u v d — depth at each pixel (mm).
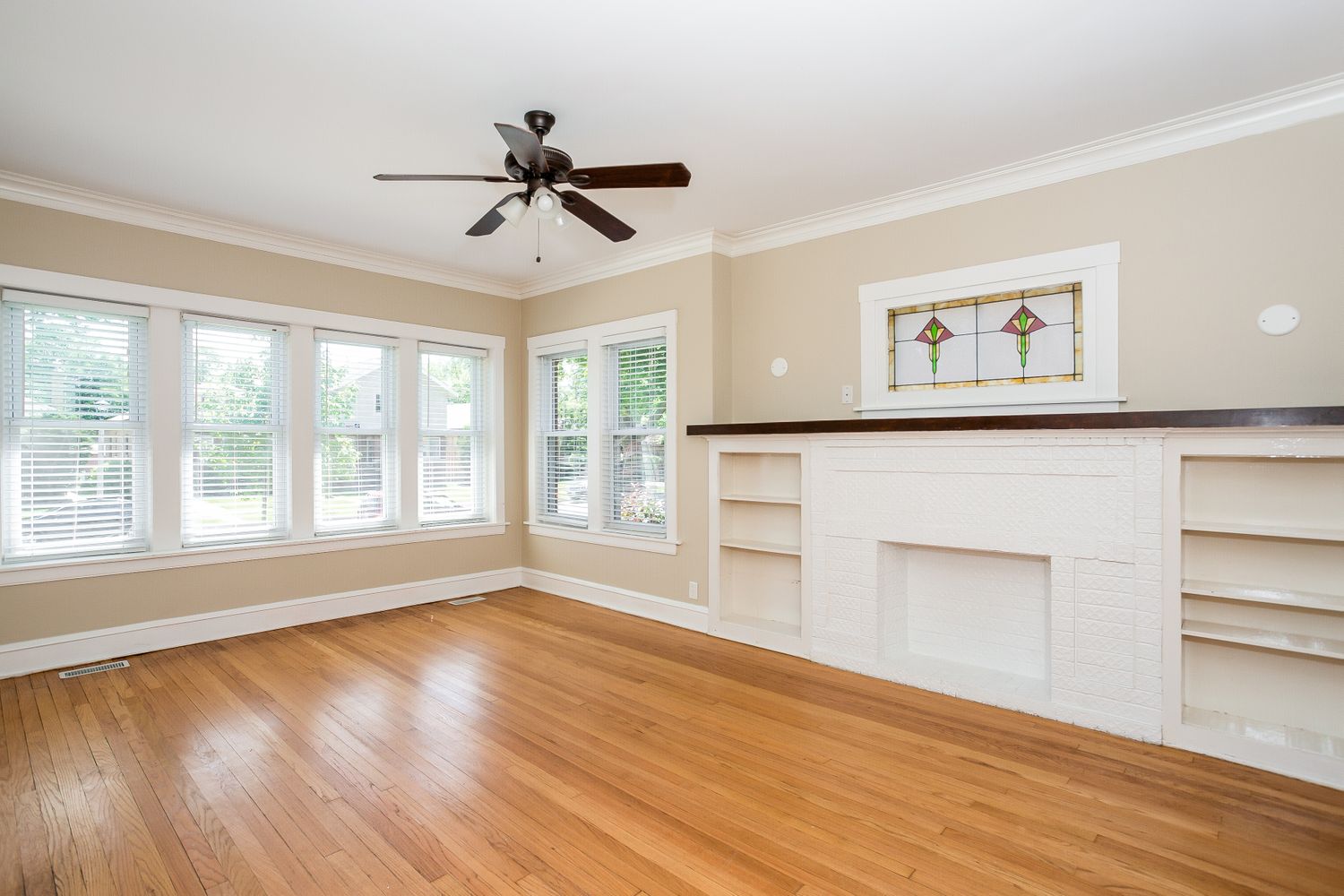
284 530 4410
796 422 3654
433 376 5180
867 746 2643
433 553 5105
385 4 2008
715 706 3049
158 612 3859
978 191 3361
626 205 3732
